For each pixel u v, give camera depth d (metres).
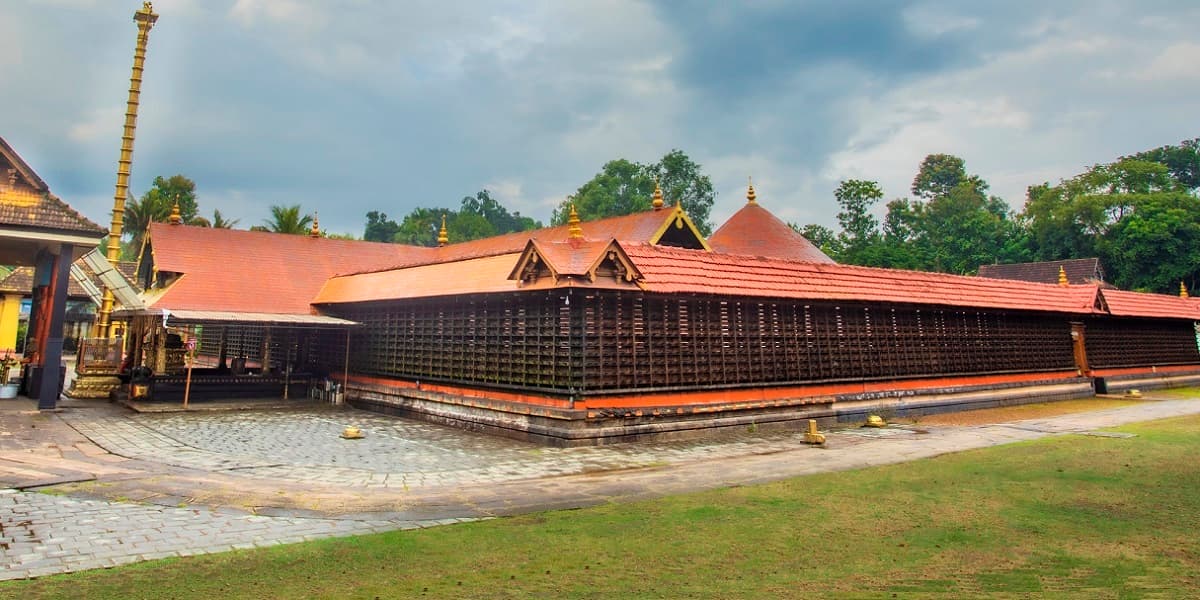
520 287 15.02
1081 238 68.19
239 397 22.03
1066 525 7.68
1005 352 23.78
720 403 15.95
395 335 20.22
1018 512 8.27
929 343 21.39
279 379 22.86
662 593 5.45
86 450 12.47
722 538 7.14
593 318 14.18
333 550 6.68
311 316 22.22
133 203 54.81
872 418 17.89
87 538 7.04
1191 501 8.87
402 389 19.36
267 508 8.45
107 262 21.23
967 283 23.31
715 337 16.22
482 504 8.79
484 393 16.39
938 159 96.19
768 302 17.22
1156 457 12.32
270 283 25.64
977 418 19.70
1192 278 61.75
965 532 7.38
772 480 10.45
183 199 58.44
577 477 10.70
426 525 7.71
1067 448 13.53
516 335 15.66
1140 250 60.50
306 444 13.74
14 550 6.60
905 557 6.47
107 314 25.27
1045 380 24.97
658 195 27.25
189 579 5.80
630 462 12.05
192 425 16.31
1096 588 5.54
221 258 25.91
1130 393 27.05
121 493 9.12
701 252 16.89
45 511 8.09
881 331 20.11
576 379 13.94
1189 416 19.53
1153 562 6.30
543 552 6.63
